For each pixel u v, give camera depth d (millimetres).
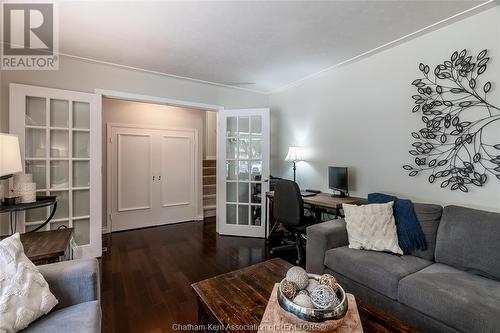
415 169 2492
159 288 2312
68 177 2828
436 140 2334
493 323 1215
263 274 1651
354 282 1897
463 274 1678
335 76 3316
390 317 1216
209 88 3938
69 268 1412
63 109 2836
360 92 3006
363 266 1828
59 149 2803
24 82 2658
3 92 2588
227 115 4012
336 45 2627
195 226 4492
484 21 2020
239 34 2383
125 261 2912
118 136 4180
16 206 1977
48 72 2766
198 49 2701
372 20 2158
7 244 1272
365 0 1881
